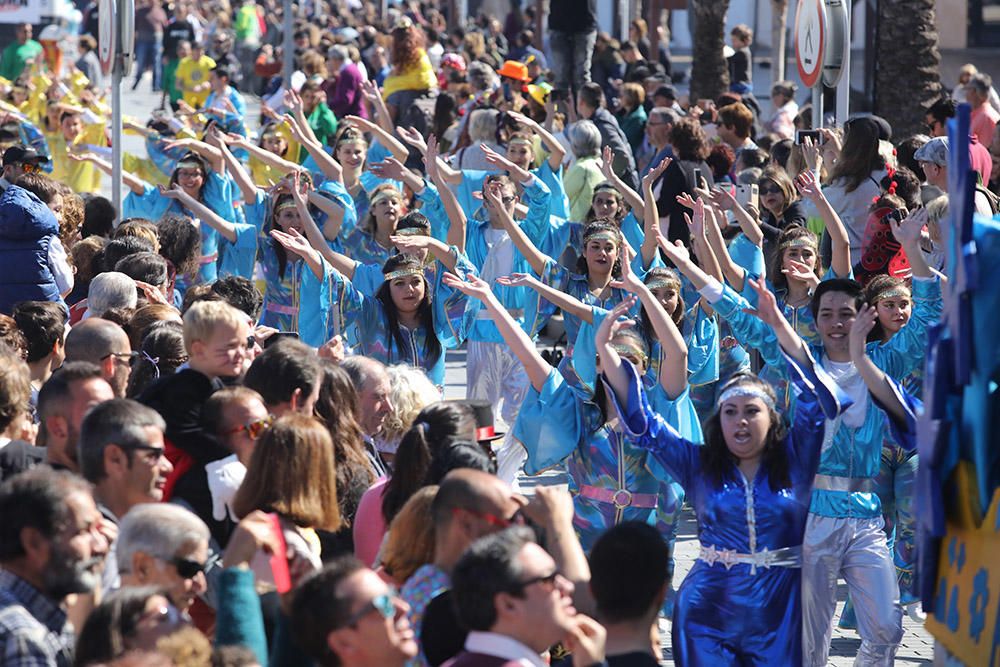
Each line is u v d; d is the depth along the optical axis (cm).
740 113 4244
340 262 2936
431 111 5562
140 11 10994
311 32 8894
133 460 1462
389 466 1953
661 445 1848
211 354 1781
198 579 1327
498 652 1200
